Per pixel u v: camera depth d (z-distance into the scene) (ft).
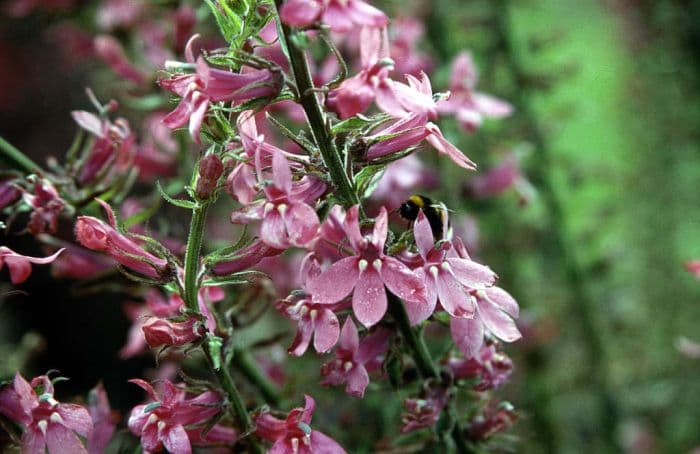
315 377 1.77
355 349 1.32
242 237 1.29
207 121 1.27
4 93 2.95
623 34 2.62
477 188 1.98
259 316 1.58
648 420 2.40
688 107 2.49
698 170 2.55
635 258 2.57
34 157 2.91
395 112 1.24
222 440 1.38
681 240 2.61
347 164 1.28
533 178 2.15
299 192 1.27
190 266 1.29
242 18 1.27
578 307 2.21
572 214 2.26
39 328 2.64
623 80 2.64
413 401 1.37
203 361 1.60
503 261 2.17
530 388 2.15
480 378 1.39
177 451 1.29
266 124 1.66
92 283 1.60
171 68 1.30
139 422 1.30
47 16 2.19
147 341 1.27
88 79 2.97
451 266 1.28
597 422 2.33
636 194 2.63
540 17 2.31
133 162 1.62
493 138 2.10
